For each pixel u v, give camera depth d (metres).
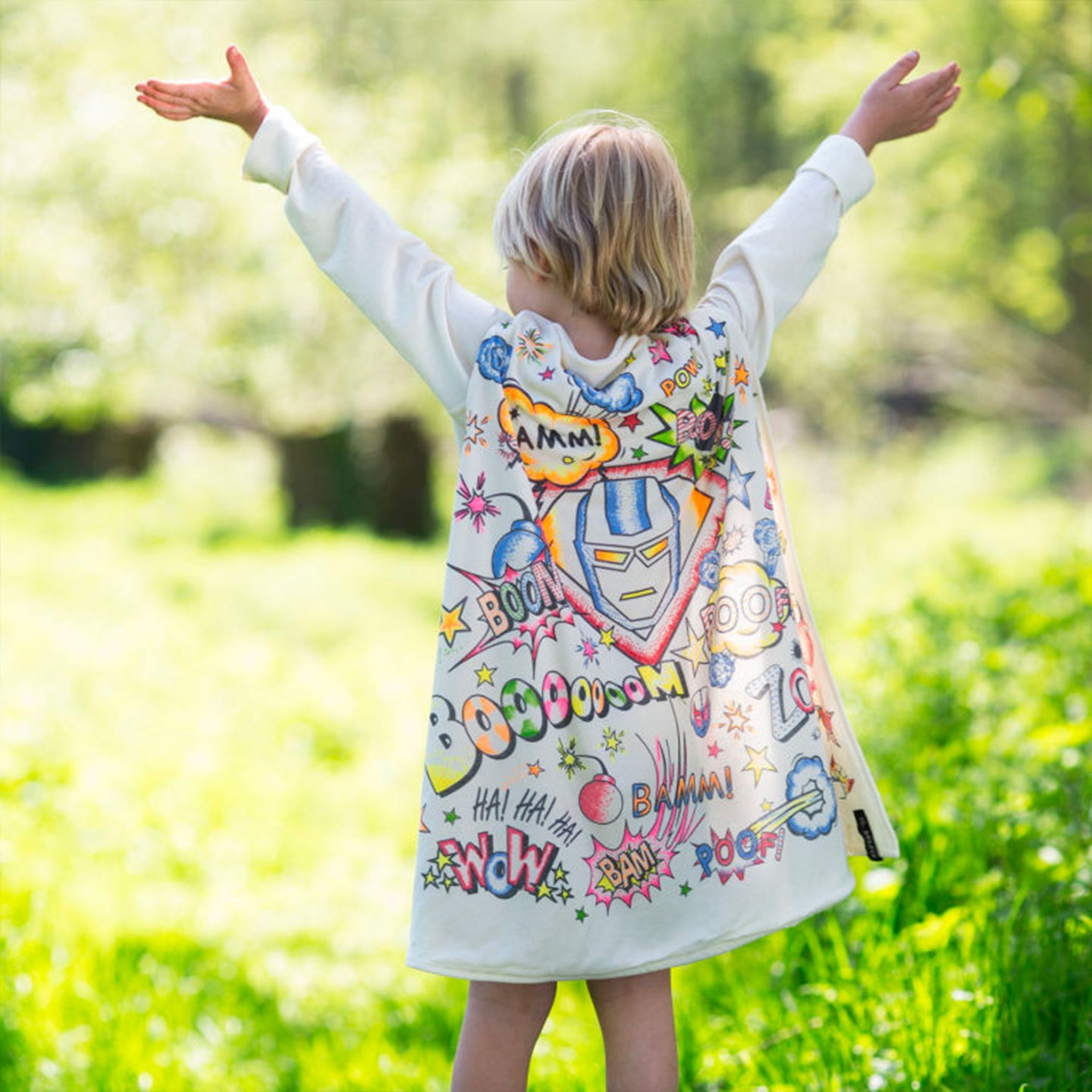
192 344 14.38
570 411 2.39
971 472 24.56
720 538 2.50
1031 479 23.84
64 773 6.44
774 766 2.47
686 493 2.48
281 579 17.62
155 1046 4.19
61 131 12.73
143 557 19.34
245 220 13.48
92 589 15.39
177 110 2.60
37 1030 3.95
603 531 2.42
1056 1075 2.84
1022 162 17.77
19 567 16.47
